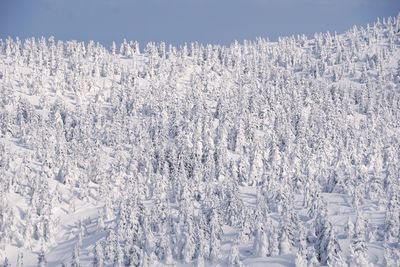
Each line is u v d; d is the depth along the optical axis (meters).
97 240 125.19
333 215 124.88
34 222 141.25
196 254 108.25
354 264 91.25
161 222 120.06
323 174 155.38
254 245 105.56
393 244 103.88
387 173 144.75
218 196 138.25
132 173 169.50
